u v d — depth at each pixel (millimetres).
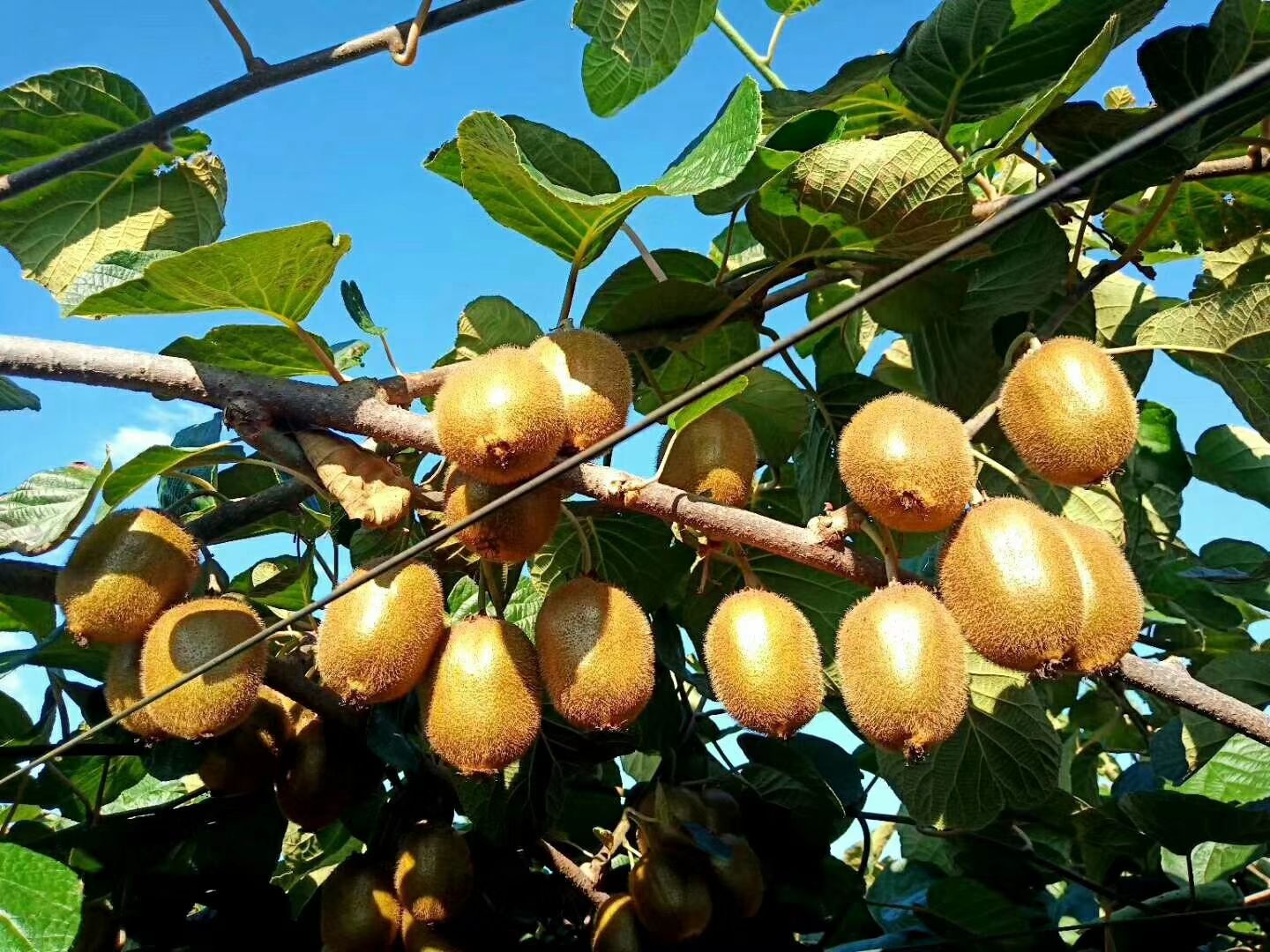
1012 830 796
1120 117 653
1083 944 821
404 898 594
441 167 642
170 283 522
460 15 606
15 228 779
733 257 888
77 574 512
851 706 473
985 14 656
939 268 641
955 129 772
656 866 623
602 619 499
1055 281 688
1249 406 629
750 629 496
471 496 493
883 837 1067
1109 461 494
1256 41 623
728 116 554
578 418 505
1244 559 931
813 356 878
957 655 463
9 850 490
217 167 800
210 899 648
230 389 520
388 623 487
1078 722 935
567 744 677
